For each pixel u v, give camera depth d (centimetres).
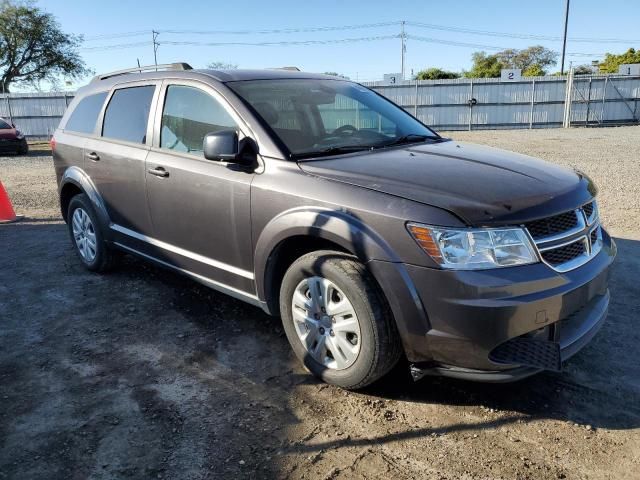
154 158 411
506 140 2086
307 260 312
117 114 470
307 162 327
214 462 259
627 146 1720
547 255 276
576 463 254
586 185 327
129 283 499
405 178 296
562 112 2991
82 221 526
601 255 314
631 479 243
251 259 348
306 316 323
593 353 356
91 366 351
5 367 353
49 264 562
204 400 310
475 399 307
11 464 260
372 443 271
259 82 394
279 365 348
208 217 370
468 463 256
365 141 378
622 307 425
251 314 425
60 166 536
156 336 392
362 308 287
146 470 255
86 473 254
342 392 316
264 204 329
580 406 299
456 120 3045
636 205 772
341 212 292
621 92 2962
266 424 288
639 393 311
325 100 407
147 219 430
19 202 945
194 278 402
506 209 270
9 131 1895
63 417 297
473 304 258
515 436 275
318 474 250
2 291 488
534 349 272
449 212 266
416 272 269
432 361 281
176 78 414
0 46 4309
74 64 4578
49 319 425
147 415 297
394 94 3056
